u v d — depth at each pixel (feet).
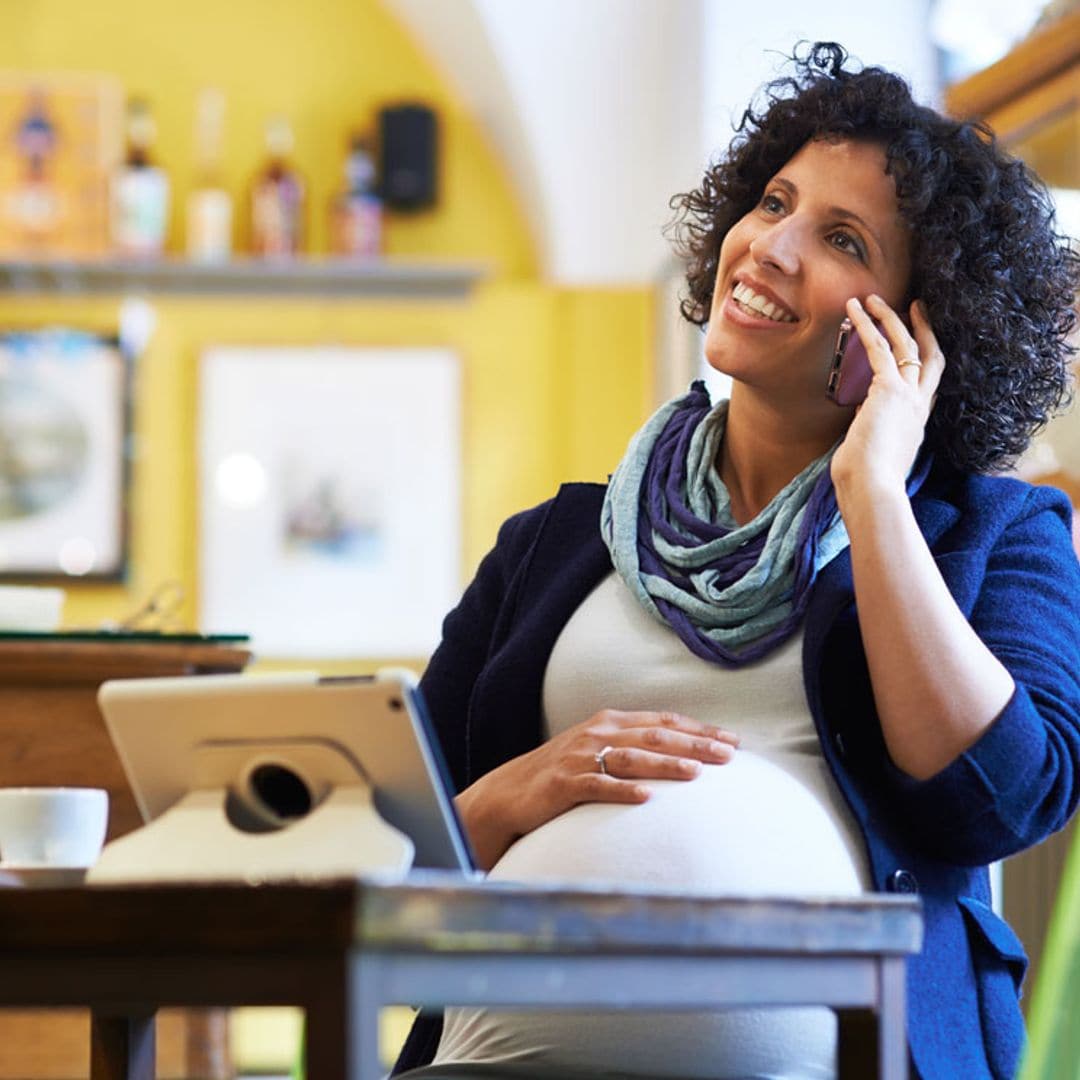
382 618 32.78
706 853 8.57
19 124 32.55
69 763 14.55
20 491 32.32
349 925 5.53
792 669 9.30
